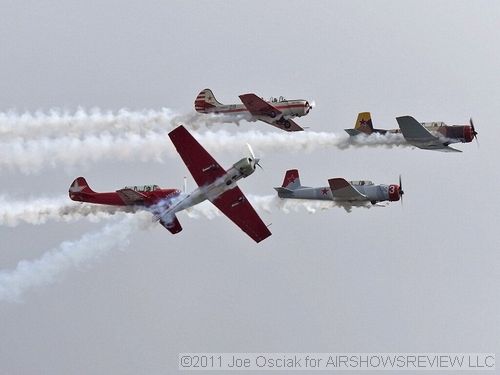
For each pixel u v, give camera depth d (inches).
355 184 5753.0
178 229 4901.6
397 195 5698.8
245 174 4685.0
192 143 4640.8
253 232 4749.0
